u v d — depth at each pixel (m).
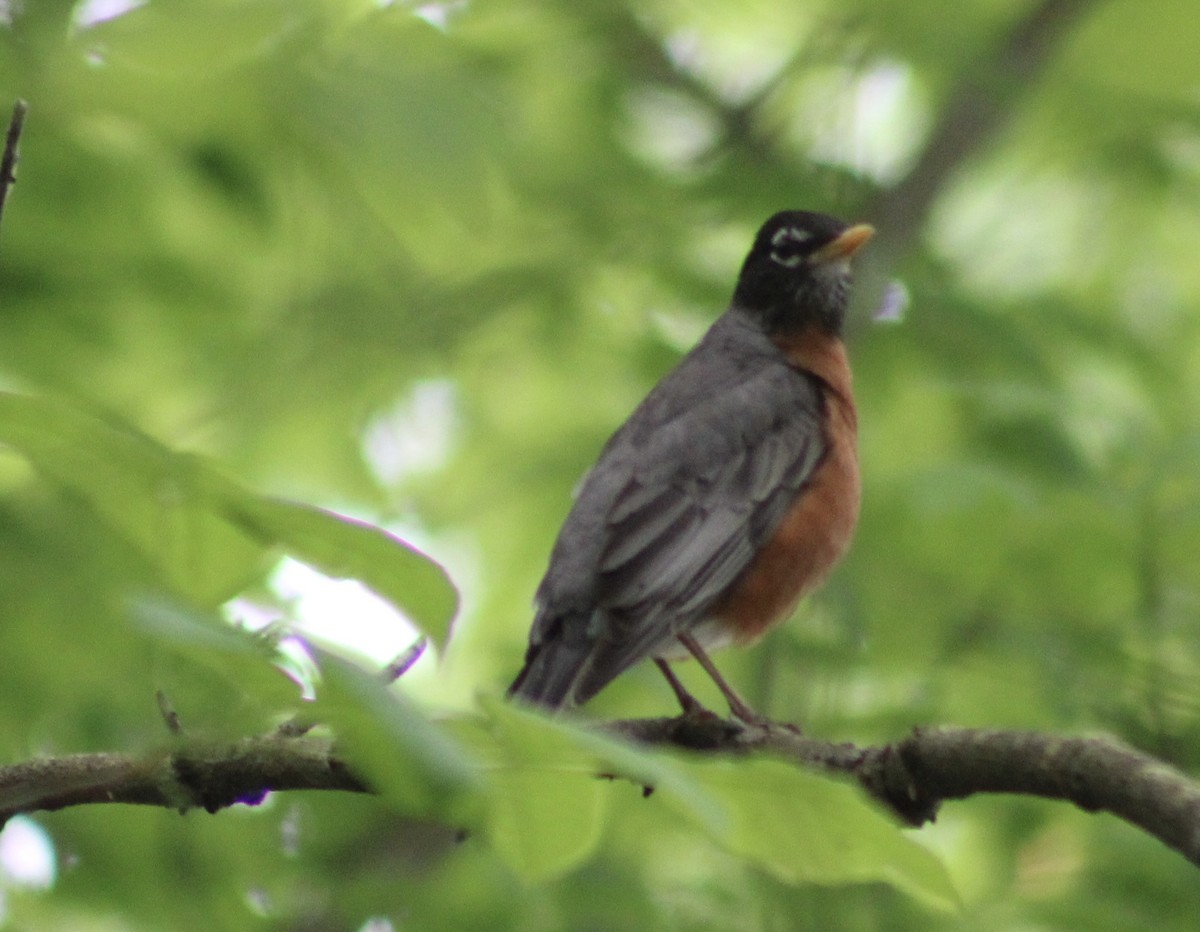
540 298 13.67
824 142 13.74
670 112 14.18
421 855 11.62
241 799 5.73
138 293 11.76
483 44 11.73
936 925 10.02
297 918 10.72
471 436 14.75
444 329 13.14
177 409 12.82
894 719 10.95
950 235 16.27
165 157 10.70
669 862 11.77
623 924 10.33
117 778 5.77
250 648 3.34
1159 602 10.79
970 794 5.60
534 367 14.37
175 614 3.23
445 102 8.70
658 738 7.20
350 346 13.06
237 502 3.69
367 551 3.61
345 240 12.26
